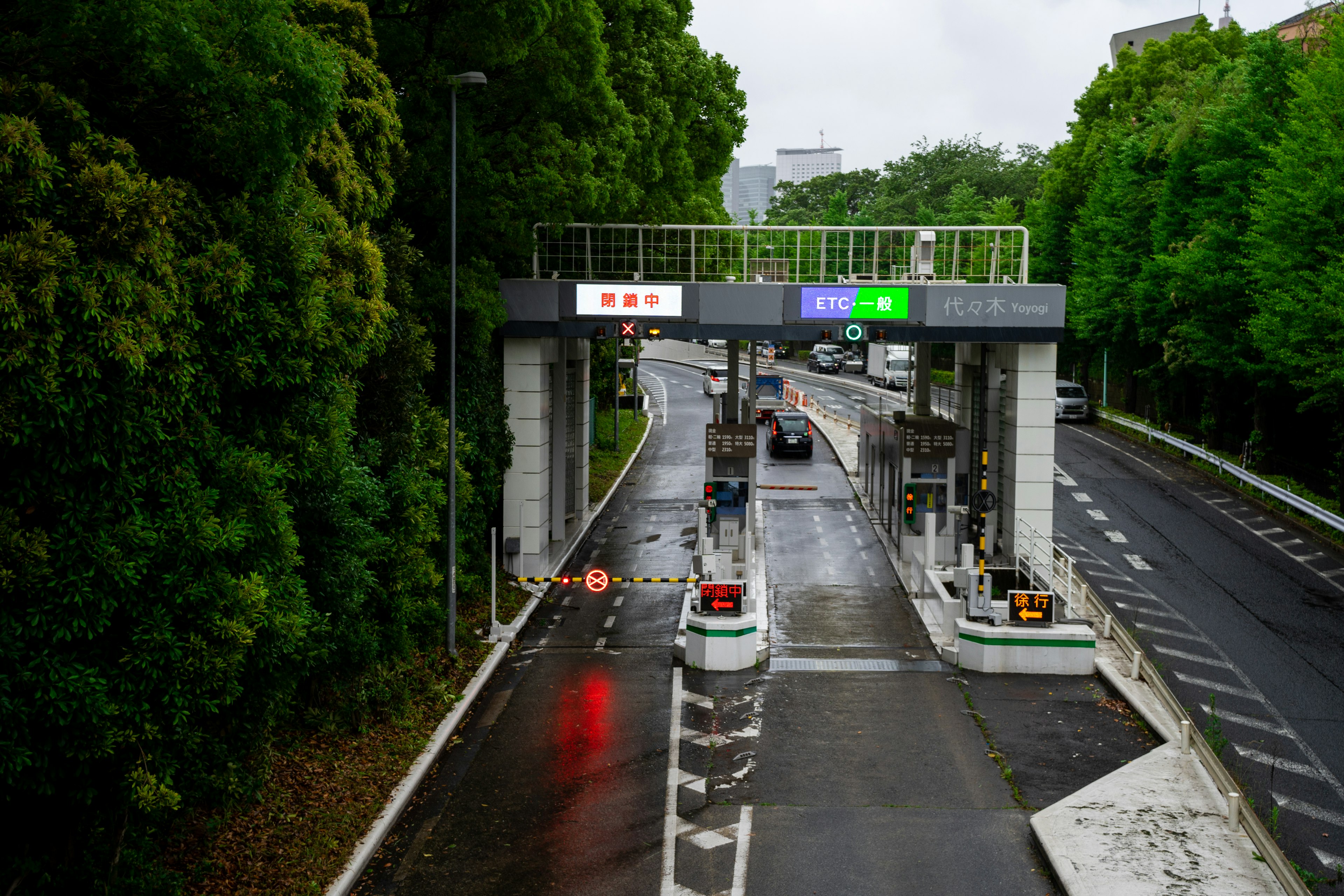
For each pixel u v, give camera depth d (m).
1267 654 22.02
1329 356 29.50
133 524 9.28
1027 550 26.80
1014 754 16.77
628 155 27.73
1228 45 55.53
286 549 11.46
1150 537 32.03
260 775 13.20
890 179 117.50
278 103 11.30
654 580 22.36
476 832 14.28
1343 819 14.95
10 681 8.62
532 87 24.41
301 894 12.25
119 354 8.88
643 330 26.30
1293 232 31.30
